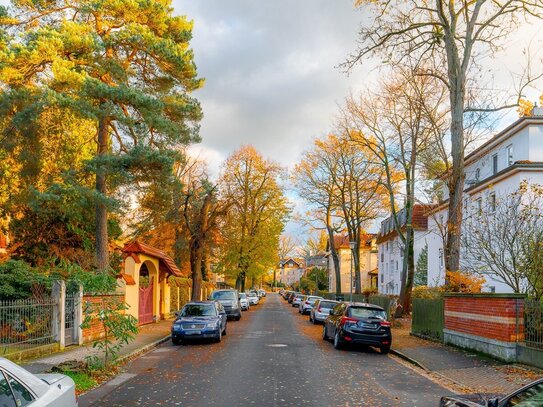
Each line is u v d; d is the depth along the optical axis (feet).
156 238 141.69
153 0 74.95
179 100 80.02
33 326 44.75
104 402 29.66
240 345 59.77
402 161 103.76
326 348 58.90
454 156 67.67
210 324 61.00
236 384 35.17
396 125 102.27
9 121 70.08
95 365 38.14
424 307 68.59
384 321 56.18
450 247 66.95
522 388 15.07
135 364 44.78
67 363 38.50
